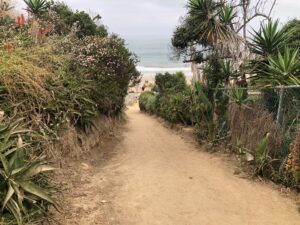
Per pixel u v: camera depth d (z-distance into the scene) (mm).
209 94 10773
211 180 6871
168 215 5168
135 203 5582
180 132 13023
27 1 13172
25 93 5922
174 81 19078
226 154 8852
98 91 9523
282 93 6992
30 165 4141
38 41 7914
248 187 6473
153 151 9625
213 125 9805
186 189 6324
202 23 11070
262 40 9414
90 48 10852
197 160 8547
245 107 8312
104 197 5762
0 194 3877
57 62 7547
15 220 3758
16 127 4852
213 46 11438
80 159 7480
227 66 10664
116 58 11820
